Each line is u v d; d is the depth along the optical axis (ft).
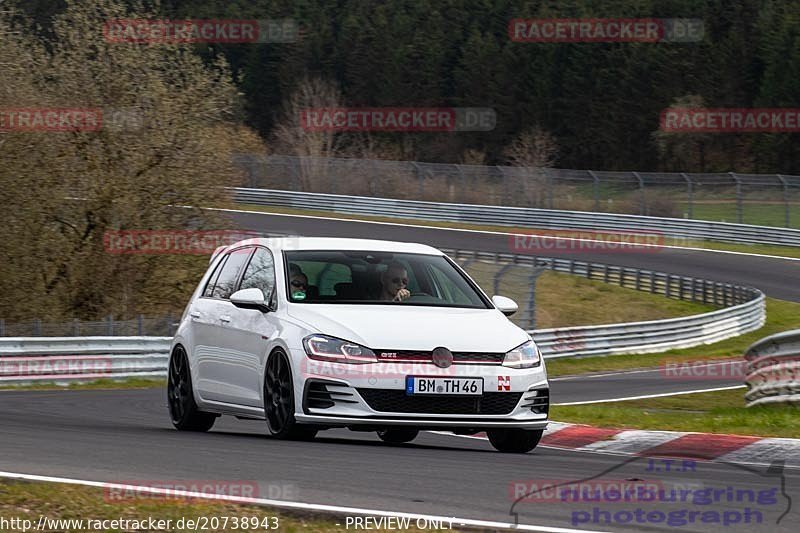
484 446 112.27
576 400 211.00
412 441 114.93
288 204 638.94
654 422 131.34
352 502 66.80
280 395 96.68
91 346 258.16
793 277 485.56
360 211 616.39
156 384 258.78
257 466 79.87
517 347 96.22
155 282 359.66
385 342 92.84
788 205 550.77
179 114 347.36
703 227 549.95
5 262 341.21
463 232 567.59
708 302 449.06
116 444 93.40
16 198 337.11
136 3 351.46
